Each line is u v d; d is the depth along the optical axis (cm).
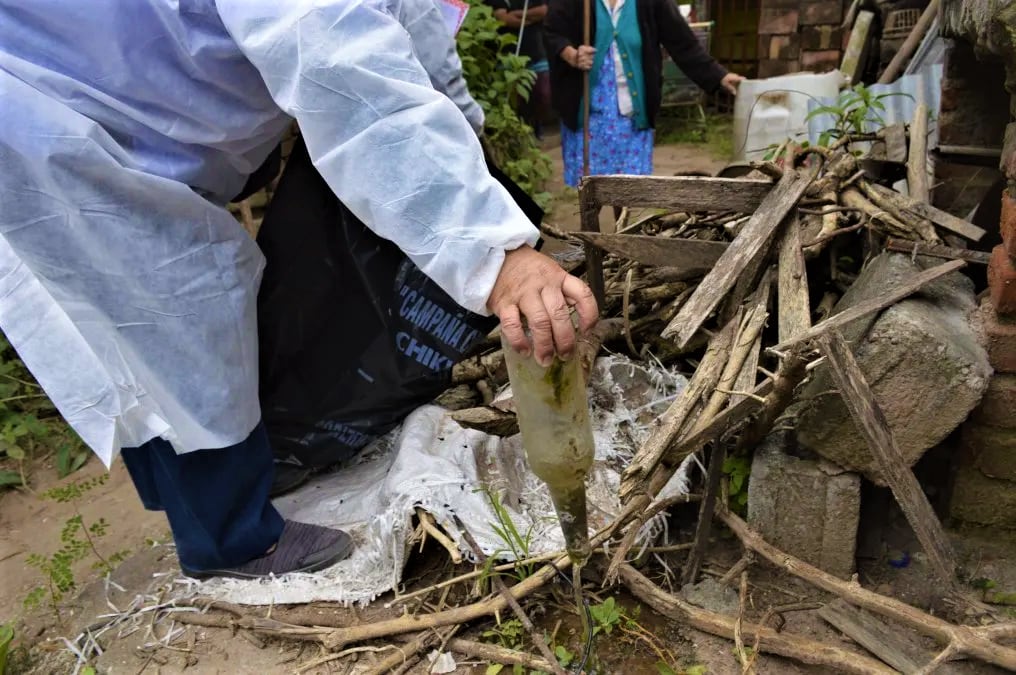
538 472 139
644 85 406
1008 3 164
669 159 680
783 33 661
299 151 215
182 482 198
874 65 600
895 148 273
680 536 220
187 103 165
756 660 183
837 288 249
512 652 186
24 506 278
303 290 223
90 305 172
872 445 165
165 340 181
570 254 292
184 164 175
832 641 185
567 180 448
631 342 250
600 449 233
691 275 251
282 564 219
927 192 247
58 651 209
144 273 174
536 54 711
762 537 204
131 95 162
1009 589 194
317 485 251
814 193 239
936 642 182
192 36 156
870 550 209
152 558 239
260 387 236
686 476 217
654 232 280
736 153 491
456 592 211
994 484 201
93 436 180
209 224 182
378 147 147
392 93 147
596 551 200
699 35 766
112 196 167
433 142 146
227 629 209
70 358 175
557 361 131
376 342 228
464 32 439
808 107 457
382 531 209
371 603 211
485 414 225
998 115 278
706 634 190
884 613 180
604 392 247
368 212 152
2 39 154
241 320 192
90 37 153
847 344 185
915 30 462
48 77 156
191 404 187
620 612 194
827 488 194
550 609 202
